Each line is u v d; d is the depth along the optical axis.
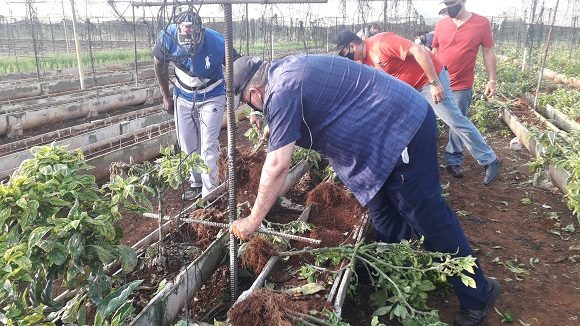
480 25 5.79
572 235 4.59
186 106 4.93
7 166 5.77
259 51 19.31
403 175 2.91
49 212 2.56
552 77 15.24
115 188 2.82
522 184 5.87
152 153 6.83
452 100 5.27
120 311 2.37
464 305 3.15
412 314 2.98
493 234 4.64
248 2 2.58
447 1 5.70
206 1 2.67
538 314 3.45
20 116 8.23
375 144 2.82
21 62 16.53
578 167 4.70
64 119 9.23
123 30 22.66
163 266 3.53
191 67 4.64
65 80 12.53
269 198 2.68
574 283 3.83
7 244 2.46
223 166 5.29
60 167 2.69
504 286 3.79
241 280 3.55
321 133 2.84
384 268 3.45
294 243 3.82
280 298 2.78
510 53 21.48
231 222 2.96
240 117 9.53
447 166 6.27
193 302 3.36
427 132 2.89
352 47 4.73
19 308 2.39
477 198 5.50
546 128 7.85
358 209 4.31
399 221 3.46
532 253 4.29
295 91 2.61
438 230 3.05
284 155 2.60
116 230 2.82
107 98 10.23
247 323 2.69
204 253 3.39
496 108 9.16
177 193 5.66
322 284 3.19
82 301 2.65
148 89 11.36
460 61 5.89
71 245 2.37
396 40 4.67
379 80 2.82
